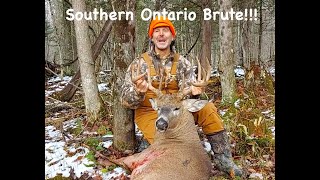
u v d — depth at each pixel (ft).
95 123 8.71
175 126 5.83
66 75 16.42
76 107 10.46
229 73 10.27
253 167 6.48
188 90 5.87
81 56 8.98
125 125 6.99
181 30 18.61
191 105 5.84
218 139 6.37
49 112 10.14
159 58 6.67
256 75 10.27
